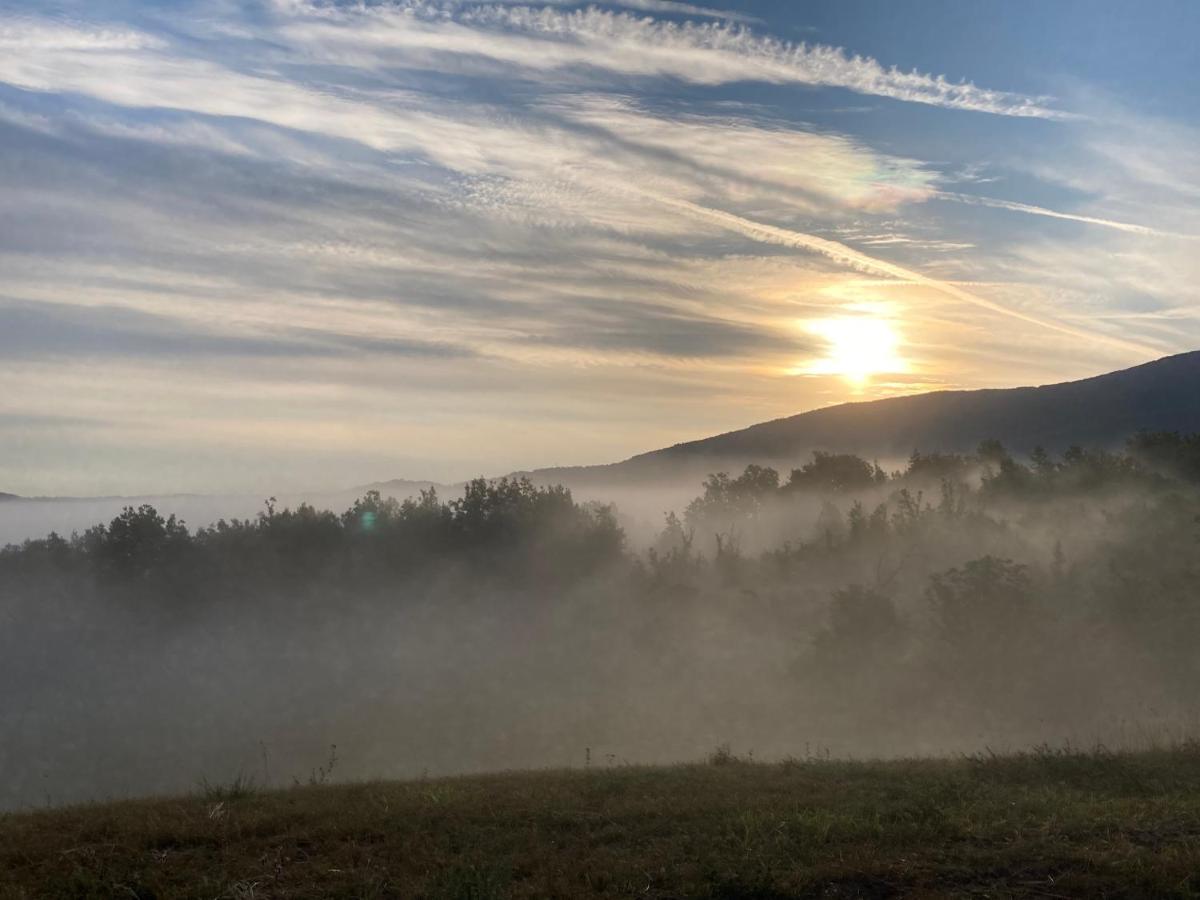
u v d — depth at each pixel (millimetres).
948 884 7883
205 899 8156
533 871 8594
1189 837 8602
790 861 8352
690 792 11477
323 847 9469
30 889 8445
